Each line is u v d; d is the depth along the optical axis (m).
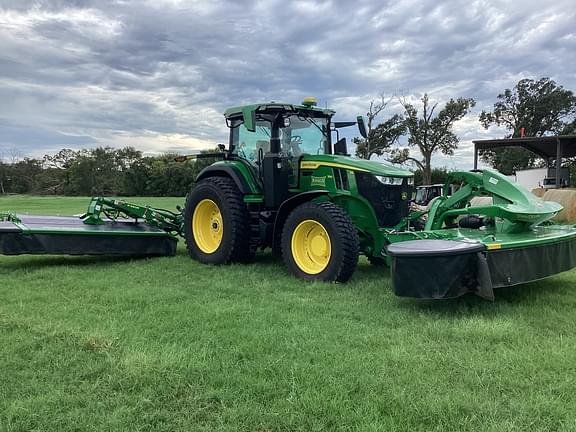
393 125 44.28
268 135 7.01
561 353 3.46
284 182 6.90
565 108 55.72
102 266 7.05
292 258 6.26
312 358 3.42
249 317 4.41
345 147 7.74
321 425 2.56
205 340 3.76
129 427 2.56
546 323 4.23
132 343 3.66
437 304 4.86
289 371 3.18
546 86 56.16
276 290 5.56
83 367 3.25
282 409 2.71
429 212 6.55
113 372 3.16
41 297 5.13
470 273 4.39
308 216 6.10
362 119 7.62
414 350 3.58
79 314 4.48
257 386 2.96
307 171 6.69
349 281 6.01
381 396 2.84
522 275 4.74
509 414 2.66
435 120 49.34
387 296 5.23
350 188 6.17
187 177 51.41
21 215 7.49
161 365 3.22
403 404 2.74
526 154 51.75
